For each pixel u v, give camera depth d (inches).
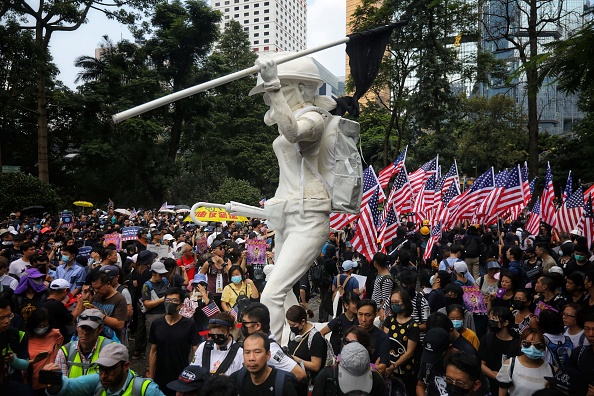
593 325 208.1
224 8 6314.0
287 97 266.7
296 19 6914.4
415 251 545.3
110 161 1556.3
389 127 1315.2
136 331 385.4
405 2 1194.6
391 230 463.2
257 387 171.9
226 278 406.6
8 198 1154.7
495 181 575.5
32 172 1696.6
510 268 394.6
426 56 1215.6
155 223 907.4
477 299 315.6
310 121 250.8
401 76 1333.7
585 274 294.4
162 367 238.7
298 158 267.1
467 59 1272.1
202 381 162.6
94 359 192.4
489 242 521.0
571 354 223.6
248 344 169.6
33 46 1151.6
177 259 465.7
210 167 1895.9
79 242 503.8
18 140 1616.6
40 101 1252.5
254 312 202.4
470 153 1851.6
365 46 279.0
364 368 163.2
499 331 239.9
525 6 989.8
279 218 264.4
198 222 275.7
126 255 470.6
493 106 1865.2
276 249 276.7
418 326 240.2
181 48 1697.8
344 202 263.9
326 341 224.8
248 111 2103.8
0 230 601.9
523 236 680.4
